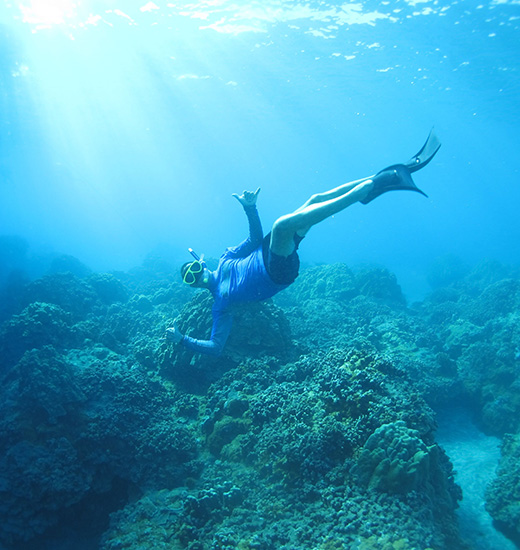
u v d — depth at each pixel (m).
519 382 9.49
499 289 15.62
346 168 112.12
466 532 6.34
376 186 4.07
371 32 23.86
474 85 33.62
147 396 7.09
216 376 7.43
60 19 21.77
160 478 5.85
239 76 31.42
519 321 11.58
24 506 5.33
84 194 167.25
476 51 26.23
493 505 6.64
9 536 5.11
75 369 7.12
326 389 5.94
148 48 25.53
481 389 10.23
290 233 3.75
